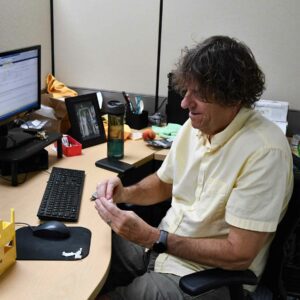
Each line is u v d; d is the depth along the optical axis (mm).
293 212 1311
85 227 1345
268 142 1250
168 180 1637
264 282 1435
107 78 2666
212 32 2404
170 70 2527
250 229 1210
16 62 1773
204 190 1397
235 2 2320
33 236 1263
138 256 1549
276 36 2318
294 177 1328
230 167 1310
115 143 1907
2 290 1030
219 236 1355
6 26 2197
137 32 2521
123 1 2488
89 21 2584
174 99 2346
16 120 2061
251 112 1346
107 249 1229
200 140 1447
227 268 1226
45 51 2621
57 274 1104
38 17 2498
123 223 1242
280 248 1354
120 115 1891
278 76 2375
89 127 2105
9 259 1109
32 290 1037
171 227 1478
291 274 1473
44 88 2623
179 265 1394
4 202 1472
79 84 2734
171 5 2418
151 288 1314
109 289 1411
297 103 2389
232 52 1218
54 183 1599
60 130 2193
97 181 1698
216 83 1200
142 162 1952
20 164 1704
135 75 2607
